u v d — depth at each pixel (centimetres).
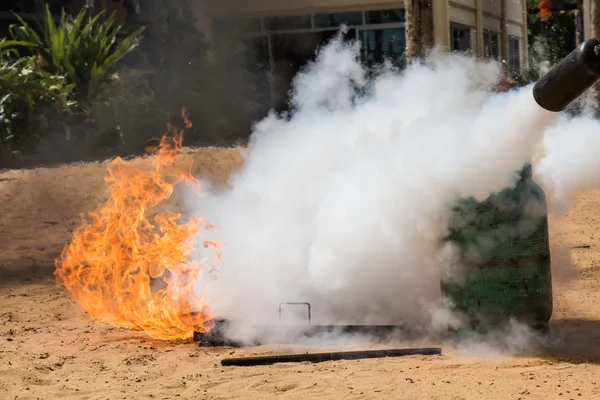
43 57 2731
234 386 702
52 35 2730
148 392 691
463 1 2975
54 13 3309
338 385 691
